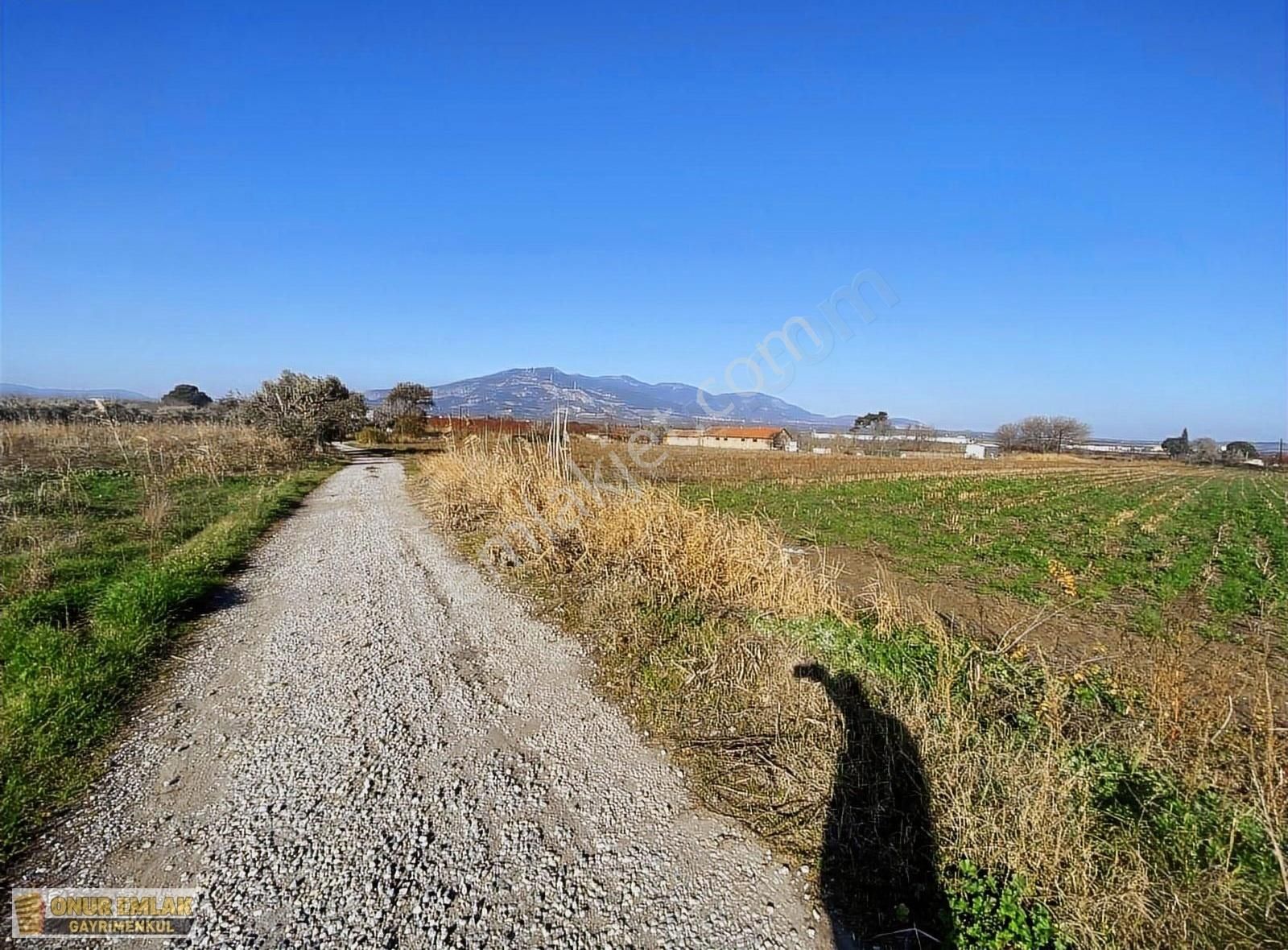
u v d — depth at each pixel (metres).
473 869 2.62
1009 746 3.02
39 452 16.89
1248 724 3.83
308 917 2.36
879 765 3.23
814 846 2.79
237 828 2.84
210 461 16.61
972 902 2.43
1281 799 2.76
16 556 6.88
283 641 5.16
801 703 3.79
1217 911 2.30
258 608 6.04
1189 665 4.42
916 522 14.27
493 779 3.27
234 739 3.60
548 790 3.19
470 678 4.51
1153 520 15.65
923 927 2.39
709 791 3.19
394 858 2.67
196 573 6.67
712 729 3.74
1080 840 2.54
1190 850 2.54
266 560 8.02
